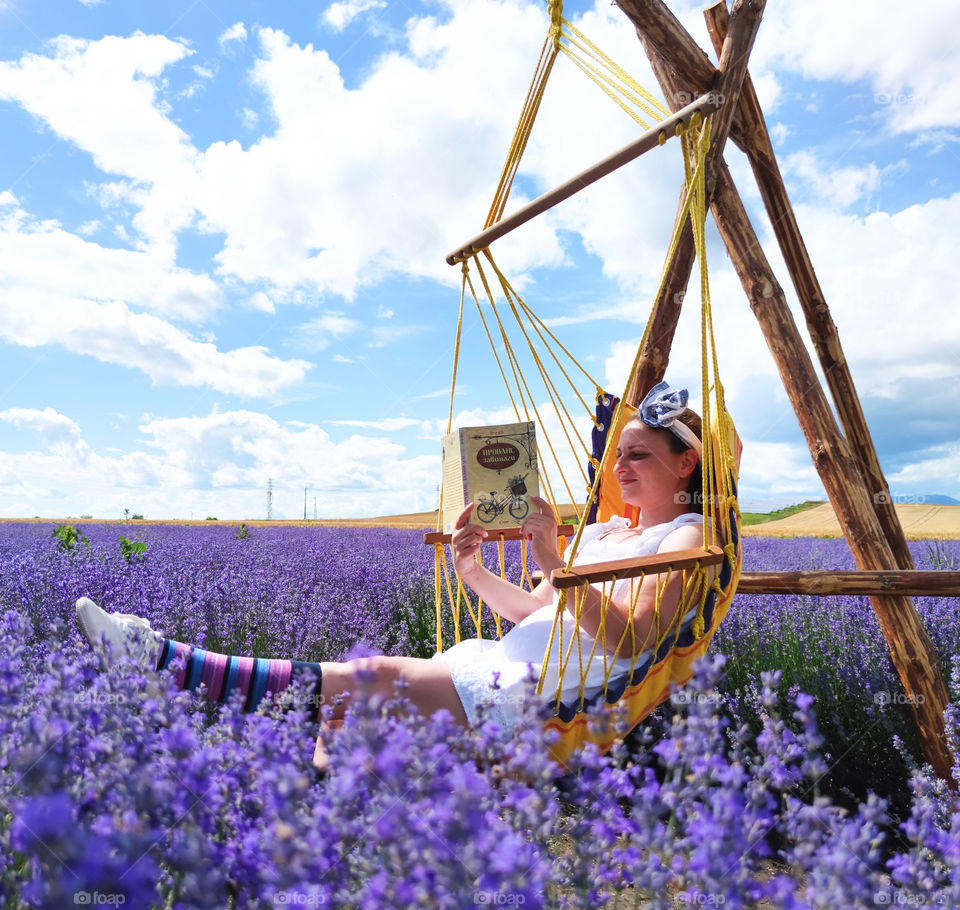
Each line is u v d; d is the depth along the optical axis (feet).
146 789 3.01
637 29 10.75
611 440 6.20
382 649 13.15
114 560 18.94
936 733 9.32
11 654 4.76
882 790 8.74
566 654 6.38
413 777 3.22
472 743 3.85
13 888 2.94
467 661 6.39
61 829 2.72
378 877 2.81
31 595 12.73
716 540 6.84
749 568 27.17
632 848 3.42
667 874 3.39
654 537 7.15
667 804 3.53
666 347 11.27
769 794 3.72
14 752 3.17
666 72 10.76
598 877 3.40
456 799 2.83
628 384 6.24
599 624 6.19
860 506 10.52
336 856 2.97
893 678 10.49
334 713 5.84
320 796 3.44
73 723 3.52
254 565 20.61
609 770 3.82
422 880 2.72
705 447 6.49
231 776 3.46
